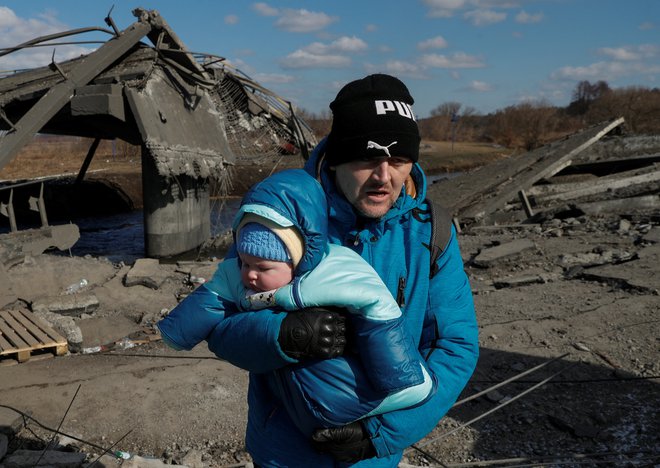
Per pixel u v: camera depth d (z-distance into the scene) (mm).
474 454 4809
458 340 1956
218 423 5461
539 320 7766
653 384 5840
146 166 17578
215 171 18688
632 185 16500
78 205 27000
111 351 7625
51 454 4340
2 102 16953
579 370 6234
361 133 1778
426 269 1953
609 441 4902
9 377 6465
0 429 4941
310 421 1808
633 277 9203
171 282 11094
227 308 1952
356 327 1761
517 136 81938
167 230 17859
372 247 1964
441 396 1870
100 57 16625
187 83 19016
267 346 1724
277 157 22266
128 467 4195
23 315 8312
